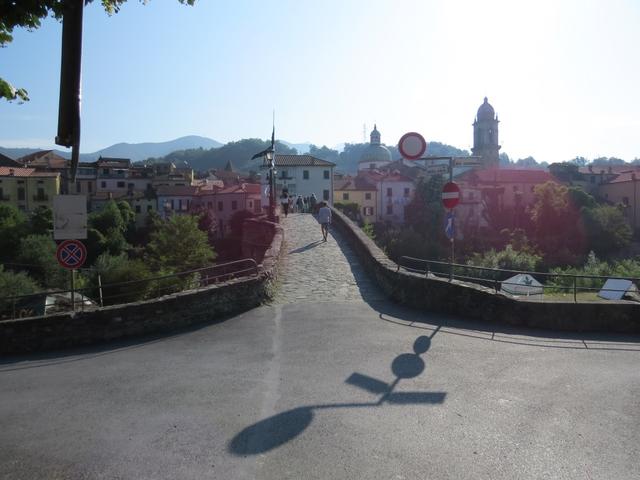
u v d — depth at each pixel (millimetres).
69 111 5703
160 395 6273
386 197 93438
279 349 8133
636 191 89688
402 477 4242
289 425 5246
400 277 11602
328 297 12203
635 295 12039
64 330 9617
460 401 5809
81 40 5637
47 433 5285
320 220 21703
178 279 27609
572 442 4812
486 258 53844
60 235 9766
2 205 66312
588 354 7719
